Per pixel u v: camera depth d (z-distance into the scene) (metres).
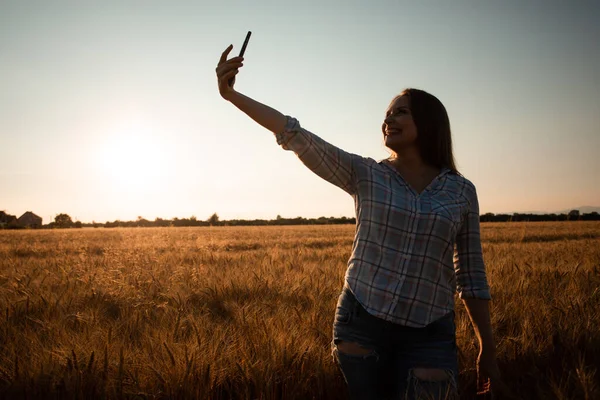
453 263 2.13
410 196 2.01
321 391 2.87
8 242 22.78
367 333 1.98
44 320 4.12
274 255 10.95
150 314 4.46
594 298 4.71
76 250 15.14
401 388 1.96
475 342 3.20
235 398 2.91
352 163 2.06
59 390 2.70
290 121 1.95
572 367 3.13
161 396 2.77
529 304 4.38
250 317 3.82
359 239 2.05
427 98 2.15
